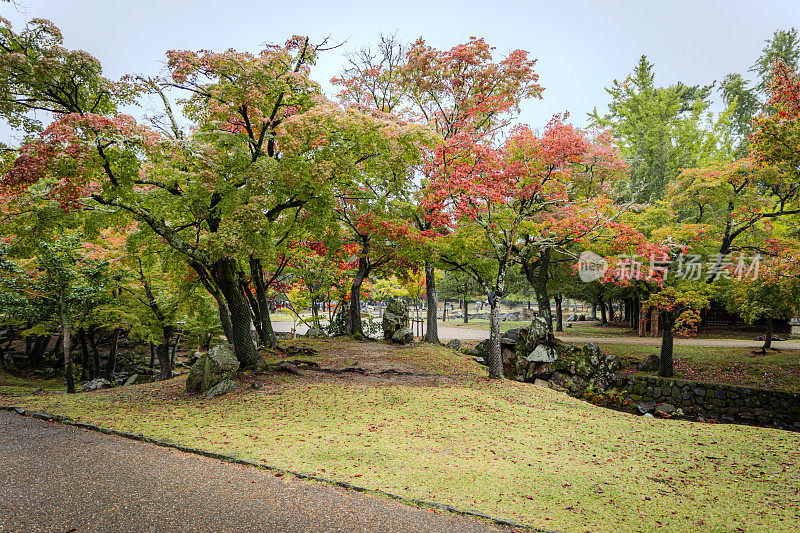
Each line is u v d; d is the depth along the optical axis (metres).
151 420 10.00
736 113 35.09
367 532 5.31
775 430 11.74
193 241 14.70
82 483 6.38
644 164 26.75
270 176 11.83
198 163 11.39
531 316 46.84
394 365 17.94
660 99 29.58
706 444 10.43
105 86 11.47
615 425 11.94
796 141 11.45
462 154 16.27
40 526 5.15
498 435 10.20
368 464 7.74
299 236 19.05
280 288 25.55
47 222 12.12
